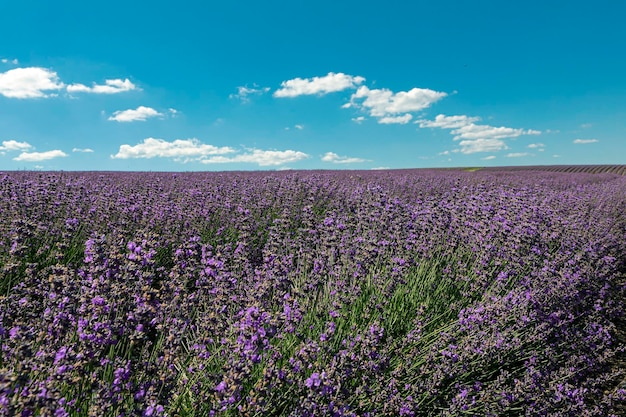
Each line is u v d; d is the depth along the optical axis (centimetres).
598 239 725
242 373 249
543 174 3155
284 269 398
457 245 603
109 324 233
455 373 343
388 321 400
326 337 326
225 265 473
